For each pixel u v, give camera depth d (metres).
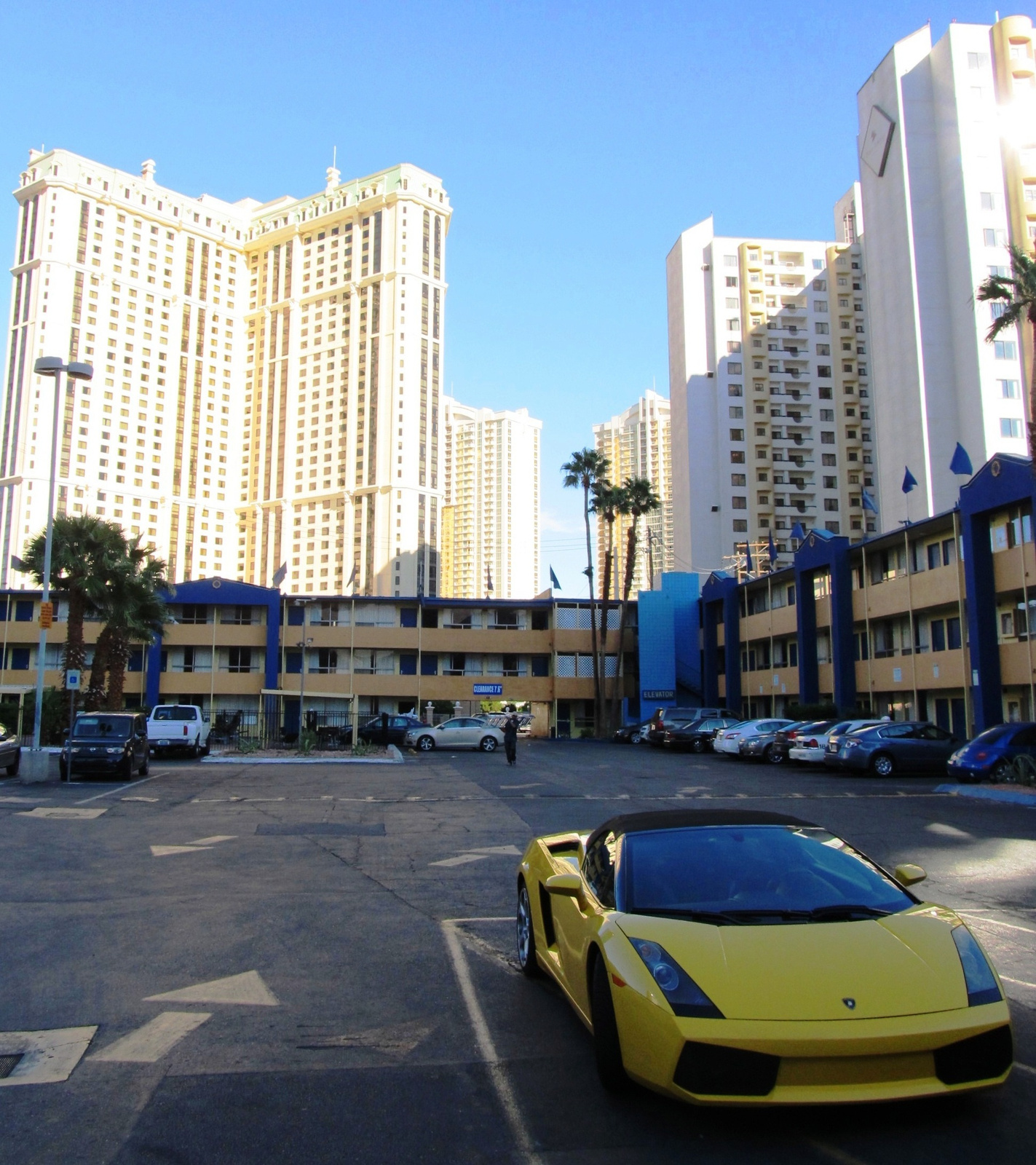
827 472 88.50
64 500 128.88
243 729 43.03
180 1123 4.17
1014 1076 4.63
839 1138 3.97
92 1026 5.52
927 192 62.41
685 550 88.12
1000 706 28.05
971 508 28.84
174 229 144.88
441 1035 5.36
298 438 144.50
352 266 142.75
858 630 38.81
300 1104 4.38
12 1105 4.38
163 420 141.50
